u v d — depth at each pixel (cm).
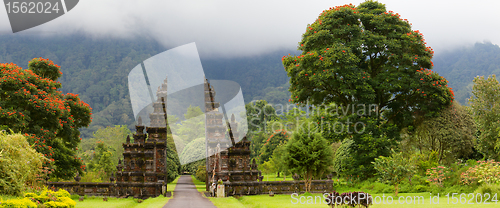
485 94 3244
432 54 3534
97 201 2564
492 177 2066
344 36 3441
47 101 2642
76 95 3347
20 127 2458
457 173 2444
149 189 2941
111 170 4950
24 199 1229
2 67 2722
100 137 6844
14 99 2544
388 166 2462
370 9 3647
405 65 3372
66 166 3141
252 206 2089
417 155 3191
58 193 1571
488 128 3183
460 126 3284
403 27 3472
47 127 2770
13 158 1503
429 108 3391
